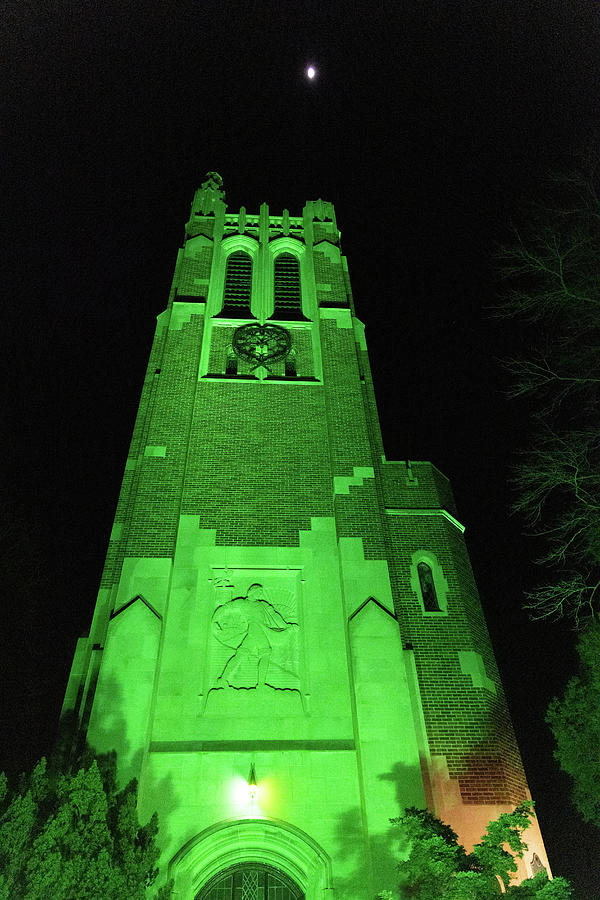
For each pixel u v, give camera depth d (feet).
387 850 45.11
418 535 66.08
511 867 36.70
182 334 76.74
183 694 52.16
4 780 38.65
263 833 46.91
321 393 73.46
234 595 58.03
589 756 48.88
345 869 45.83
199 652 54.39
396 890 43.57
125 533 61.87
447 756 52.11
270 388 73.41
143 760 47.75
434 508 68.18
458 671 56.75
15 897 34.35
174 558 59.26
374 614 55.77
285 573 59.57
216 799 47.98
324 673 54.03
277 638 55.88
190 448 67.41
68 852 36.55
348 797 48.62
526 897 36.06
